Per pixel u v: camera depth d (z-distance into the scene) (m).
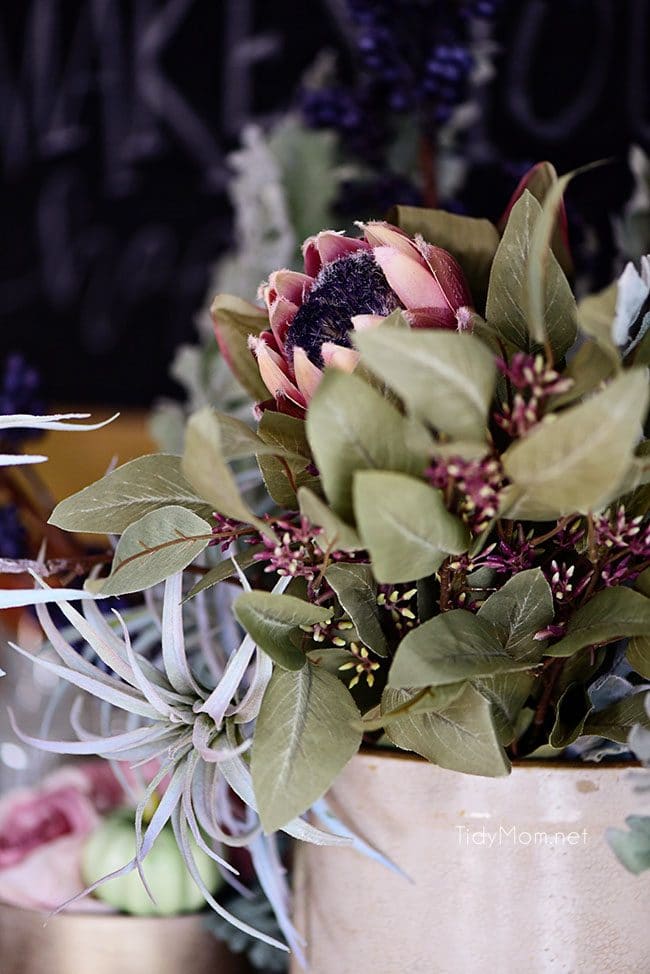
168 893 1.00
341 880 0.84
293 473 0.79
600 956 0.80
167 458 0.81
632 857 0.77
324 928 0.85
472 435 0.71
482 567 0.79
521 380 0.73
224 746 0.81
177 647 0.81
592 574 0.78
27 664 1.27
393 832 0.81
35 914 1.00
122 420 1.87
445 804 0.80
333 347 0.75
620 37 1.52
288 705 0.77
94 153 1.92
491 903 0.80
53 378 1.97
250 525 0.81
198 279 1.88
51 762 1.23
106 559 0.90
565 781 0.79
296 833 0.79
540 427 0.69
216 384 1.20
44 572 0.88
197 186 1.86
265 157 1.32
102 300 1.94
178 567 0.80
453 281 0.79
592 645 0.79
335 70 1.49
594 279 1.31
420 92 1.14
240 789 0.80
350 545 0.73
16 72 1.94
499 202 1.18
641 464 0.71
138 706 0.81
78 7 1.89
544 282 0.76
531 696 0.82
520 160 1.55
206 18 1.82
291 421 0.79
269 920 1.00
